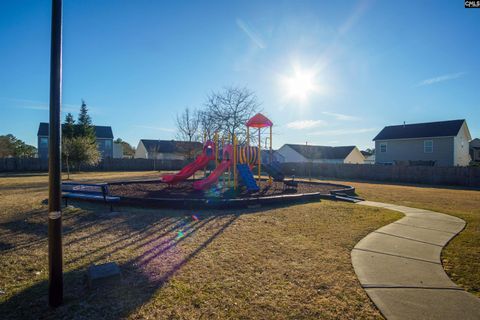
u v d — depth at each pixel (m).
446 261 3.82
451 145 26.62
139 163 36.09
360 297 2.81
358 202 9.28
